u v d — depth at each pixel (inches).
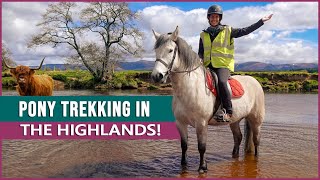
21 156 298.4
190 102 235.8
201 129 244.4
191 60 231.5
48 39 1552.7
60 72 1771.7
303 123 484.1
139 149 328.8
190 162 282.2
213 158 295.6
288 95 1212.5
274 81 1605.6
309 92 1405.0
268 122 493.0
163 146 342.0
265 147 334.0
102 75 1620.3
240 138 303.1
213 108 248.8
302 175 246.5
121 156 301.0
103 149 326.3
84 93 1215.6
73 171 255.1
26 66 566.9
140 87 1560.0
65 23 1579.7
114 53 1617.9
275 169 261.6
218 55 253.4
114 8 1578.5
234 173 251.3
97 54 1600.6
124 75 1651.1
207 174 249.0
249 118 294.2
